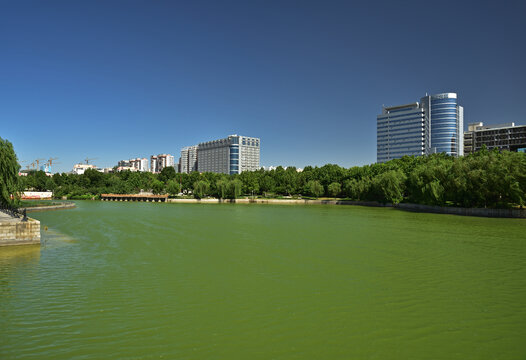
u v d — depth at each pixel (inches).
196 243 1690.5
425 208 3863.2
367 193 5231.3
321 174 6638.8
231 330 686.5
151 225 2476.6
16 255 1384.1
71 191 7081.7
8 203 2113.7
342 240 1798.7
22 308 797.2
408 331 688.4
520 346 629.3
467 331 689.0
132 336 659.4
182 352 601.3
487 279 1053.2
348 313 775.1
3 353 595.2
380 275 1095.0
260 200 6284.5
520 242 1740.9
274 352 603.2
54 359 577.0
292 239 1831.9
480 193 3117.6
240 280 1032.2
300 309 797.9
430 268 1187.3
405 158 5629.9
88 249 1518.2
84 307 804.6
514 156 2960.1
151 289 941.8
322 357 587.8
